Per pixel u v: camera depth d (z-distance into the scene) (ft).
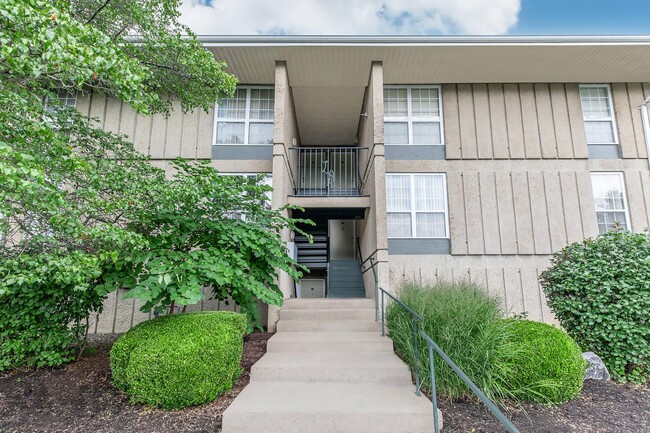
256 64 26.61
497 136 29.27
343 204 26.78
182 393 11.65
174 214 15.57
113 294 25.31
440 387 13.05
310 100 31.73
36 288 15.05
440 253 27.86
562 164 28.91
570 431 11.61
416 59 26.22
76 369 15.16
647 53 25.48
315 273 34.45
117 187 14.28
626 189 28.60
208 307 25.40
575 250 18.57
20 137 10.29
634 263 16.22
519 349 13.30
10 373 14.53
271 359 15.14
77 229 11.05
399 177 29.19
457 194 28.58
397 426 10.85
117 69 10.06
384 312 19.60
